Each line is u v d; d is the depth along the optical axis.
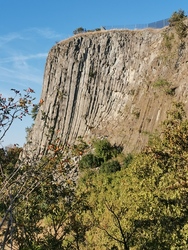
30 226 11.66
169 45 52.44
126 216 15.72
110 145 49.81
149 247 14.02
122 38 61.12
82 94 61.25
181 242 12.61
